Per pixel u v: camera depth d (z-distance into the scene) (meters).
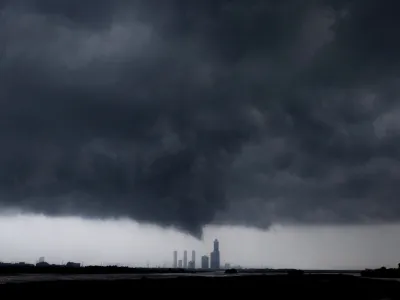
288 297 63.97
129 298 54.00
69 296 52.62
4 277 87.19
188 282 77.94
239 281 88.06
